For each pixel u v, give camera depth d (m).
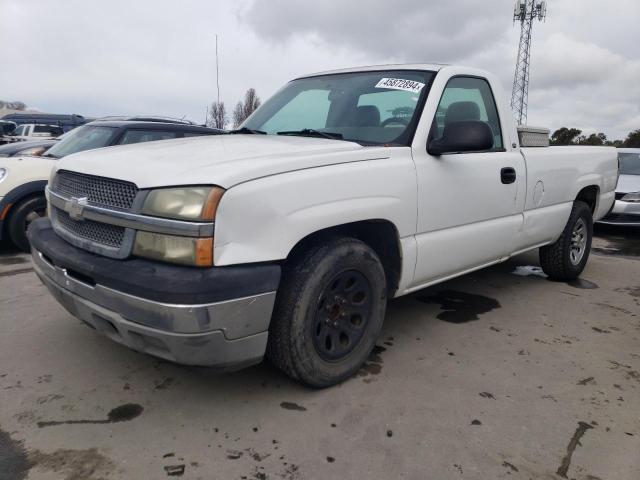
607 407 2.76
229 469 2.19
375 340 3.05
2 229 5.69
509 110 4.02
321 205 2.54
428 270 3.29
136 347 2.41
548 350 3.47
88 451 2.28
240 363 2.41
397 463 2.25
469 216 3.51
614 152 5.53
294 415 2.59
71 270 2.56
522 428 2.54
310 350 2.65
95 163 2.67
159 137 6.47
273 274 2.34
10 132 21.77
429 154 3.20
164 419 2.53
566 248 4.90
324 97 3.75
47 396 2.71
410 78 3.50
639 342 3.66
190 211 2.19
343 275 2.76
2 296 4.23
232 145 2.90
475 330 3.78
